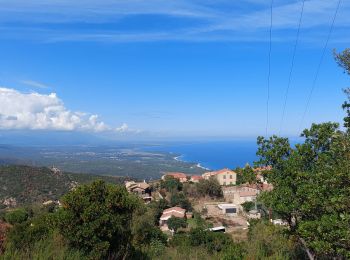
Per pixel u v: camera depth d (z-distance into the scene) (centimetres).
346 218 684
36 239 875
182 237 2708
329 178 760
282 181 970
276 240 1087
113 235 1102
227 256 987
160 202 5966
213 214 6050
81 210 1072
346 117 815
